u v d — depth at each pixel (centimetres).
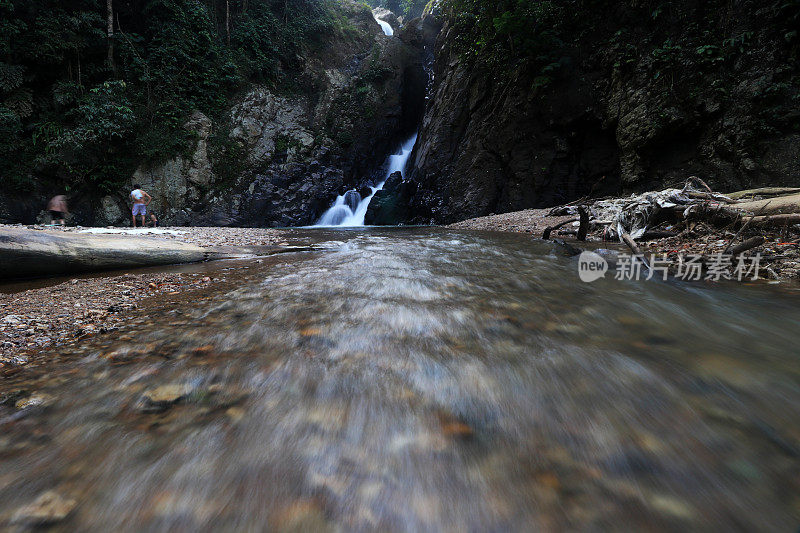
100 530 105
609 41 1223
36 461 134
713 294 353
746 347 226
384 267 507
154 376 199
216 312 312
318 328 266
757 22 941
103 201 1648
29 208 1540
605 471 126
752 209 569
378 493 118
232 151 1886
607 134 1288
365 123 2317
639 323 272
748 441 139
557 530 103
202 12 1884
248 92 2033
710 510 109
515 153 1481
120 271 514
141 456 136
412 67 2517
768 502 111
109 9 1661
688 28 1061
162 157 1702
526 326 266
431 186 1806
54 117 1565
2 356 232
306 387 184
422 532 104
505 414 160
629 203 783
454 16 1870
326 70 2370
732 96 965
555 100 1353
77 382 194
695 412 158
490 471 127
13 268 443
